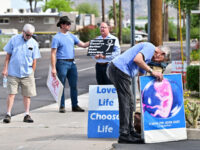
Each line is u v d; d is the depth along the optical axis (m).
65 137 8.83
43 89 17.88
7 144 8.29
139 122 8.80
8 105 10.45
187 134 8.66
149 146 8.05
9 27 96.38
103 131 8.89
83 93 16.48
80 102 13.58
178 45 65.38
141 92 8.22
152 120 8.26
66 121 10.44
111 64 8.28
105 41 10.97
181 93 8.45
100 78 11.09
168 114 8.35
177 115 8.41
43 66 31.30
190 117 9.59
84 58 42.12
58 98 11.35
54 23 96.81
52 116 11.12
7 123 10.30
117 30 94.38
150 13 12.43
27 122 10.38
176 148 7.88
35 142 8.41
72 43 11.58
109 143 8.34
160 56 8.35
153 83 8.28
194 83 15.30
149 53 8.12
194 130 8.63
